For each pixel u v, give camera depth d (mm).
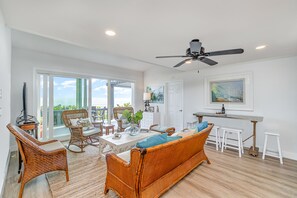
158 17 1739
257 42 2465
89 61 4867
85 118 4090
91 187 2104
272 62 3453
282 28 1986
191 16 1711
